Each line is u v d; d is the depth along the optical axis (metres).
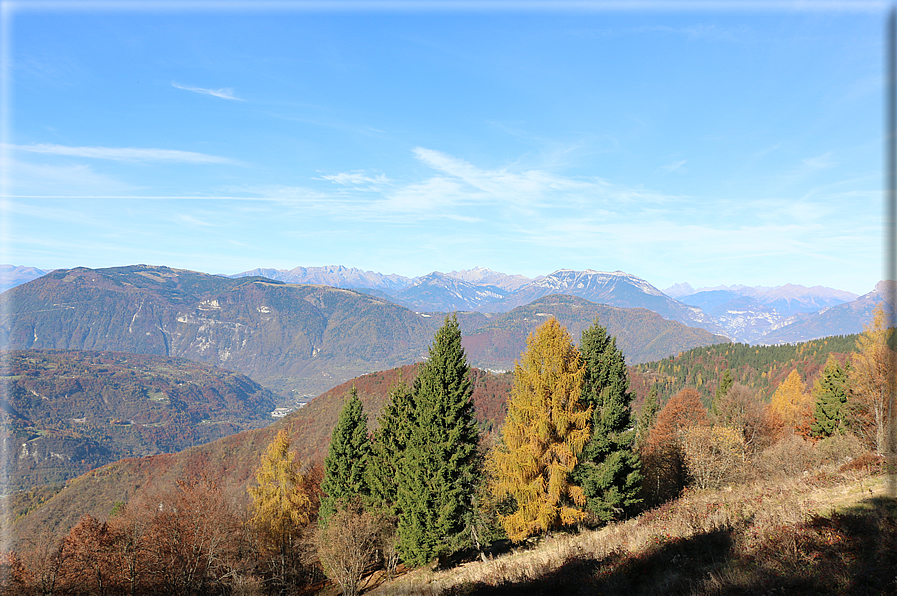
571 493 26.62
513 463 26.52
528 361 27.00
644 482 38.50
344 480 38.16
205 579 38.94
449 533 27.59
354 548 30.78
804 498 16.31
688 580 12.06
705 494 27.80
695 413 59.19
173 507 43.69
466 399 28.73
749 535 13.55
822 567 10.20
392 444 35.25
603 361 32.09
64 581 36.91
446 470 27.72
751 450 47.78
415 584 26.44
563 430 26.05
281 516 42.66
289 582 41.91
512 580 17.12
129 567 37.84
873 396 33.91
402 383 37.66
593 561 15.99
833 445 32.69
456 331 29.05
